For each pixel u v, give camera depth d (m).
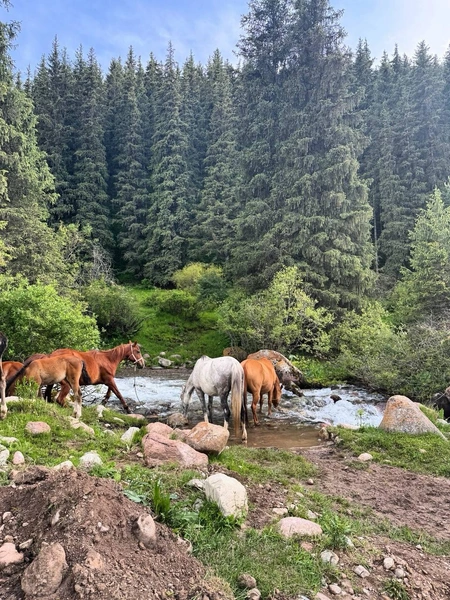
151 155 42.00
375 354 14.27
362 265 20.75
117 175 39.38
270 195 22.66
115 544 2.70
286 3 23.06
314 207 20.61
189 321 25.31
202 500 3.91
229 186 36.38
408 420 8.05
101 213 37.06
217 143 39.12
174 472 4.59
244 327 19.03
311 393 13.98
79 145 39.16
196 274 30.14
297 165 21.12
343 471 6.27
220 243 33.62
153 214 37.09
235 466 5.39
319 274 20.00
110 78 47.50
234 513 3.67
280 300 17.69
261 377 9.84
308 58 22.17
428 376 12.24
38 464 4.40
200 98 46.34
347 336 17.03
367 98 38.84
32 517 2.94
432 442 7.42
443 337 12.79
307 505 4.56
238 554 3.17
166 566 2.71
